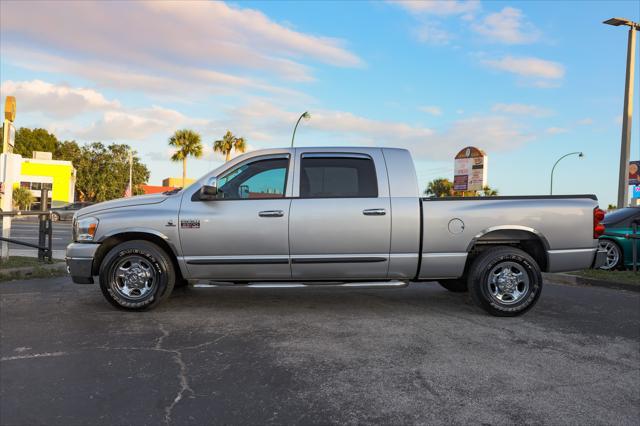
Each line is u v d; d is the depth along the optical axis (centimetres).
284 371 389
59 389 348
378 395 346
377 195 576
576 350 455
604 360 428
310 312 588
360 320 552
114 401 330
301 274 573
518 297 574
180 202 577
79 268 573
